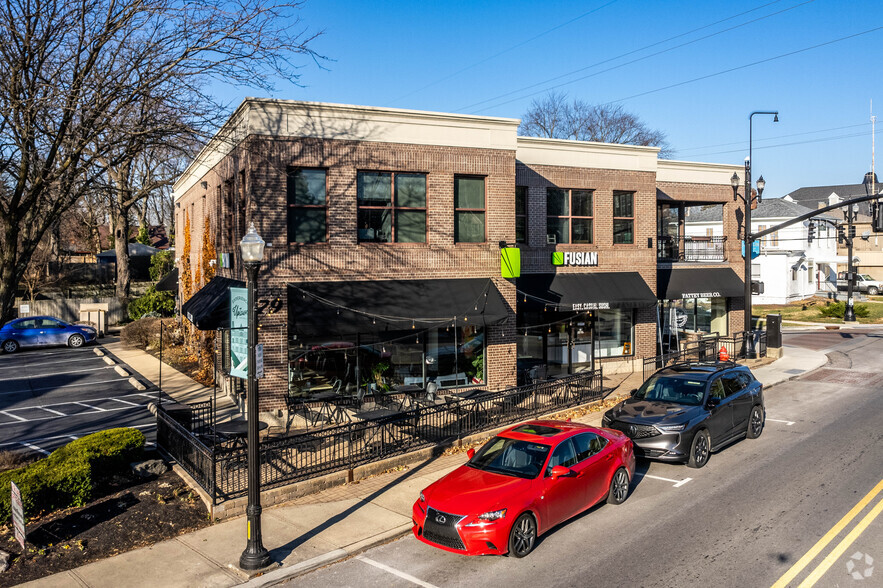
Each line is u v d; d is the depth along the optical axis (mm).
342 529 10297
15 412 18922
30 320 32719
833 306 45656
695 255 31859
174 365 25984
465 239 19203
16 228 11688
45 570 8812
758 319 43750
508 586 8344
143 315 39812
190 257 28516
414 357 18641
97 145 12617
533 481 9664
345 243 17359
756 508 10906
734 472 13023
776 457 13969
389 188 18094
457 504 9148
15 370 26484
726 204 28969
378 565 9125
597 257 23297
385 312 16922
